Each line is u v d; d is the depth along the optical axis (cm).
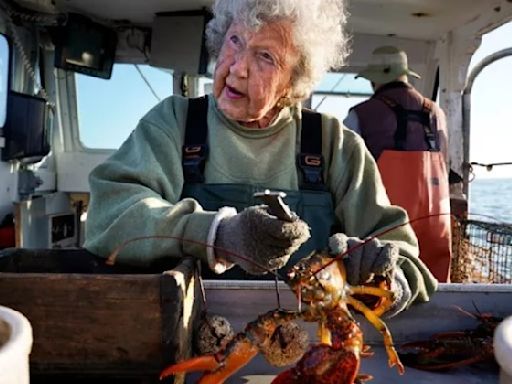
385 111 368
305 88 183
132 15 461
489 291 162
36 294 112
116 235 151
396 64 382
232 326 154
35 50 440
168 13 455
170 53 460
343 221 187
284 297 154
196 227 139
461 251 404
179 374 119
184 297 118
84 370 114
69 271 165
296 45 173
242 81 172
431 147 366
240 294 154
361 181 188
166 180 174
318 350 110
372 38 494
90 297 112
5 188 412
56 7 441
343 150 191
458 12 431
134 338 113
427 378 140
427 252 357
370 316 125
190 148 185
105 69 480
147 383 114
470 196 505
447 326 160
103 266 159
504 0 402
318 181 188
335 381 107
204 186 181
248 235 125
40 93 450
